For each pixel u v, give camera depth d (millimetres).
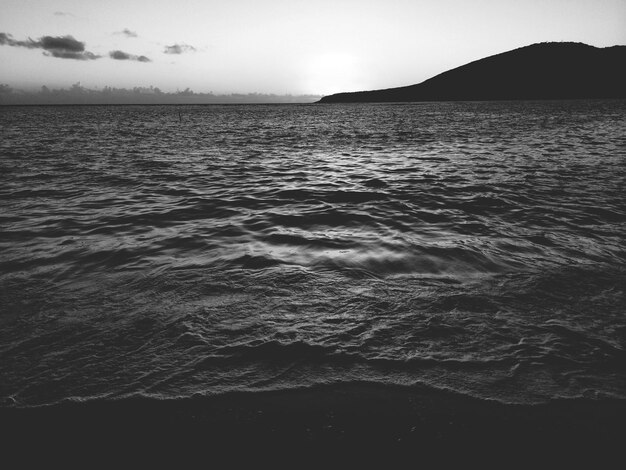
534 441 2135
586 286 4281
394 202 8875
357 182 11469
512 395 2500
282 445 2109
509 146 20734
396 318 3514
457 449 2078
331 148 22344
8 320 3604
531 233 6461
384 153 19359
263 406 2410
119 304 3900
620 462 2004
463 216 7621
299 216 7832
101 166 15336
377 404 2420
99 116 85875
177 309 3748
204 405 2424
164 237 6461
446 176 12141
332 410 2373
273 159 17719
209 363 2857
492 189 10008
